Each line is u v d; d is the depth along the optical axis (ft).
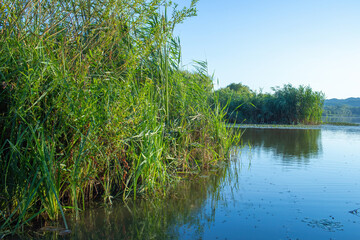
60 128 9.18
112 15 12.34
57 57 10.77
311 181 13.25
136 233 7.77
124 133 10.81
